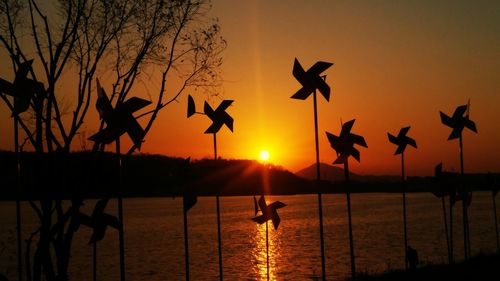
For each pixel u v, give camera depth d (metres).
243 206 147.00
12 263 30.75
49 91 10.90
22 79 9.33
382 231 52.62
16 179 9.71
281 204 14.85
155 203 175.75
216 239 50.47
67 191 10.79
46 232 10.55
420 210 92.62
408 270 17.31
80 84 11.39
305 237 50.03
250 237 51.84
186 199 11.02
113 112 7.66
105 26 11.80
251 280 26.94
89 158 10.91
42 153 10.81
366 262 31.05
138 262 35.09
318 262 32.38
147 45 12.16
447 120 15.09
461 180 17.08
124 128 7.66
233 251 40.41
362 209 105.12
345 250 38.06
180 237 53.62
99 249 43.28
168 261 35.38
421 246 37.19
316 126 9.64
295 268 30.12
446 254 31.19
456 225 55.41
